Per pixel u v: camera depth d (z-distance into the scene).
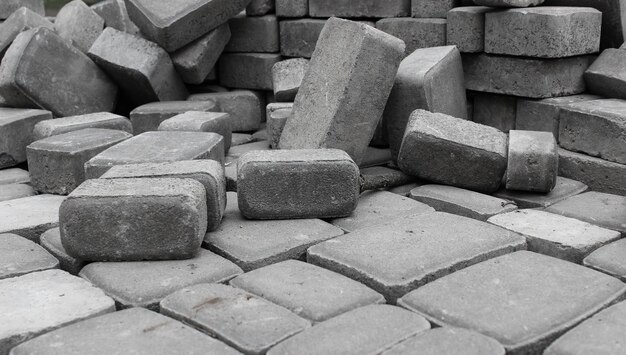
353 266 0.99
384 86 1.22
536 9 1.28
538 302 0.93
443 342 0.87
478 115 1.39
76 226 1.01
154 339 0.88
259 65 1.58
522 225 1.09
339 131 1.21
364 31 1.21
